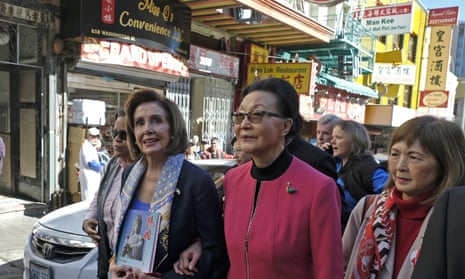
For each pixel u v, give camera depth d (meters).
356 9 13.53
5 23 5.36
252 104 1.37
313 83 8.33
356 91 12.35
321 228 1.26
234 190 1.51
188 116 8.40
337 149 2.61
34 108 5.93
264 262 1.30
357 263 1.54
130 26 5.93
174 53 6.86
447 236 0.84
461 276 0.80
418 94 22.02
